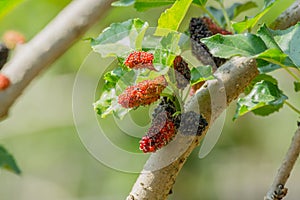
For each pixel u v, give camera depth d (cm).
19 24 122
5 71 55
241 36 60
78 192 153
